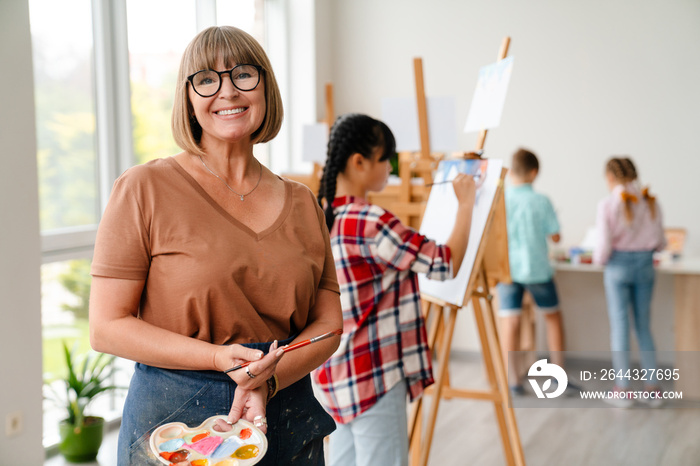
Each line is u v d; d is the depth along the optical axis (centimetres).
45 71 298
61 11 304
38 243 261
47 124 301
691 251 450
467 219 197
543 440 325
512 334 409
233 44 119
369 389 179
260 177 129
